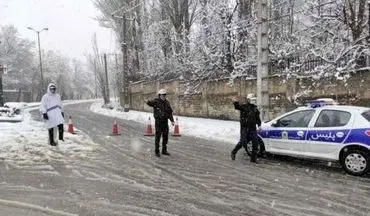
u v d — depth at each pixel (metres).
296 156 11.08
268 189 8.32
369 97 16.00
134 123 24.70
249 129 11.36
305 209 7.00
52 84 13.91
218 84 26.17
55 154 12.07
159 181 8.88
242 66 24.19
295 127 11.15
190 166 10.66
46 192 7.84
